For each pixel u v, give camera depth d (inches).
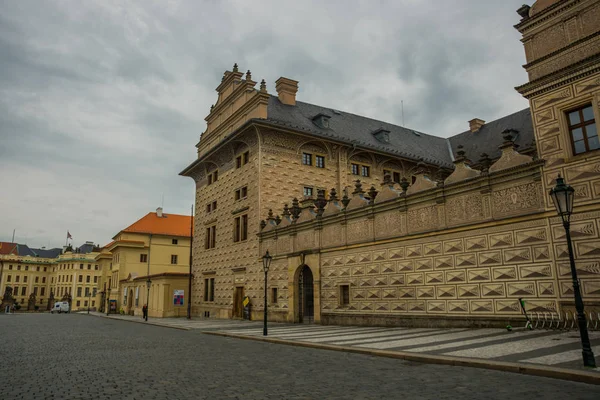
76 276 4389.8
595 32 603.2
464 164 737.6
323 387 306.2
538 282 613.0
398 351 451.8
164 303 1760.6
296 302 1102.4
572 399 255.4
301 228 1102.4
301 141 1364.4
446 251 740.7
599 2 612.1
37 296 4958.2
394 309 823.7
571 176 595.8
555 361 352.8
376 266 871.7
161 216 2687.0
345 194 984.3
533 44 689.0
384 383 314.7
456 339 541.3
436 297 748.6
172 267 2561.5
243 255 1358.3
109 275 3026.6
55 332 973.8
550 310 596.4
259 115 1304.1
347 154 1438.2
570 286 578.2
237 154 1450.5
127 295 2351.1
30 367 428.8
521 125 1417.3
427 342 524.7
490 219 679.7
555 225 602.9
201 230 1701.5
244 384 321.4
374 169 1486.2
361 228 920.3
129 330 1024.9
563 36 650.8
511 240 650.8
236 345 614.9
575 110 613.0
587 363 328.5
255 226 1295.5
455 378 324.5
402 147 1568.7
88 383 336.8
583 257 569.9
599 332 520.4
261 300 1238.3
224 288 1465.3
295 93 1493.6
